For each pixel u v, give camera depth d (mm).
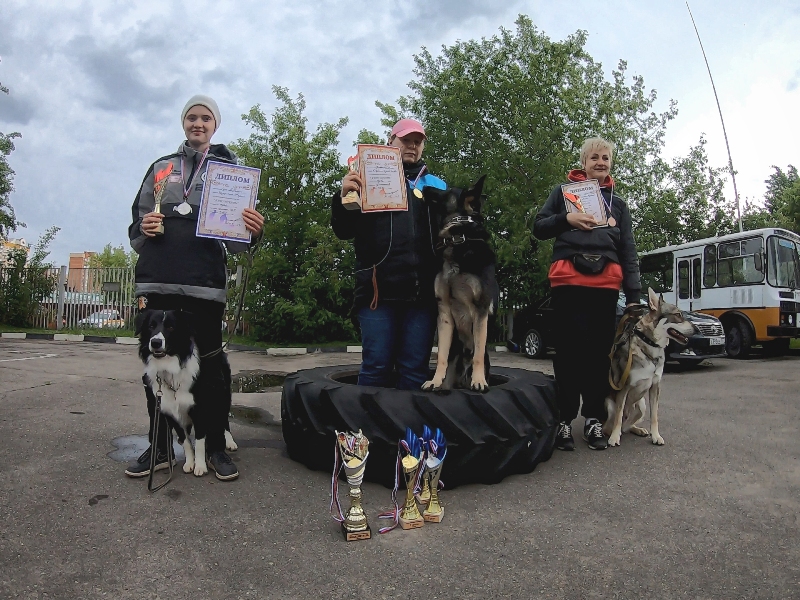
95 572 2164
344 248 13492
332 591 2053
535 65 13484
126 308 15977
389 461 3141
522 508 2904
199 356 3285
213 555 2322
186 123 3473
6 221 17516
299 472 3447
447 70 14531
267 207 13656
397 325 3742
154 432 3107
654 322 4117
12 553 2299
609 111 14422
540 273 12727
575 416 4137
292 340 13312
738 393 6727
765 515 2820
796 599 2039
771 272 11102
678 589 2100
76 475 3279
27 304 16453
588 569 2244
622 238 4305
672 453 3969
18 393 5945
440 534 2570
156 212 3227
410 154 3805
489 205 13297
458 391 3338
